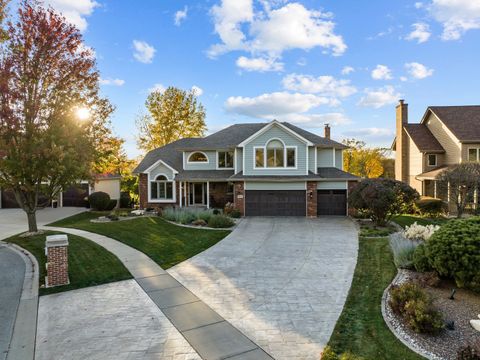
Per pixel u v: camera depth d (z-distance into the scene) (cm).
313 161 2383
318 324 686
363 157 4850
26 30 1545
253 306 788
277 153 2355
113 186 3422
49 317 750
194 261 1192
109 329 682
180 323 704
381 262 1130
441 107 3094
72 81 1697
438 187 2291
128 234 1683
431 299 704
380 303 779
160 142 4500
